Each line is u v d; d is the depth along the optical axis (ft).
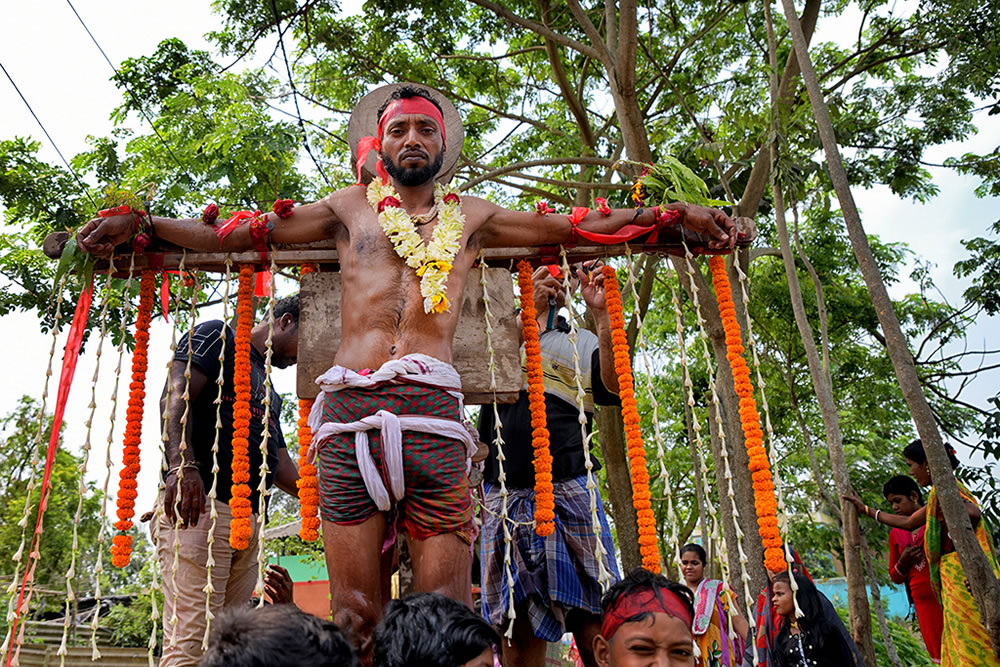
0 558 42.29
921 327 45.70
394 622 7.54
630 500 35.37
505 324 12.33
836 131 33.22
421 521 9.66
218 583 12.76
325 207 11.27
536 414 11.54
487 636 7.43
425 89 12.53
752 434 10.81
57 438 10.53
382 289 10.49
